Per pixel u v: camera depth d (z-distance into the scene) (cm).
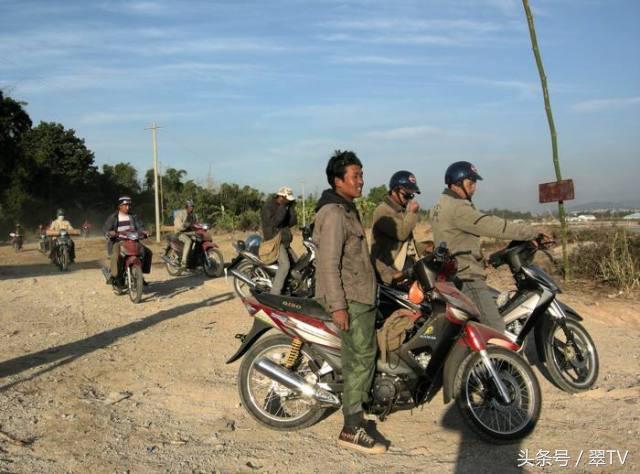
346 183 427
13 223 5653
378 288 472
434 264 444
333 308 416
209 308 923
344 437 429
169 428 465
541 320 532
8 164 5728
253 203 4941
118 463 402
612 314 800
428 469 395
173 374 598
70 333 773
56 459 405
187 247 1289
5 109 5578
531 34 953
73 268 1748
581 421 468
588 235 1163
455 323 433
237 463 405
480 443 434
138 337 749
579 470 389
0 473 380
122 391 548
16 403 505
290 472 393
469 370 432
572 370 575
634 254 1020
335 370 445
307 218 2711
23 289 1152
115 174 8088
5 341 729
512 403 439
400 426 469
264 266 924
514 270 526
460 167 524
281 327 452
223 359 650
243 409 506
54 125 6862
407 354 436
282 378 450
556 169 967
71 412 490
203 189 4875
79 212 7056
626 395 519
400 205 591
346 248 425
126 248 995
